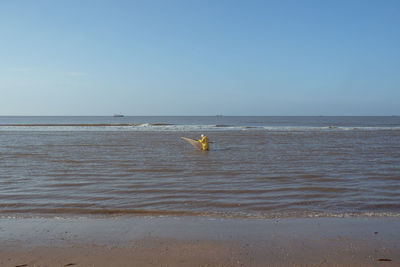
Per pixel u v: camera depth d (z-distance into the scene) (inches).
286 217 282.0
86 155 704.4
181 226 257.3
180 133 1457.9
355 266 187.3
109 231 245.4
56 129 1769.2
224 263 190.7
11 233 241.1
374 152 762.2
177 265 188.1
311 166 561.6
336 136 1291.8
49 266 187.3
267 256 200.2
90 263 190.9
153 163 595.5
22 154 716.7
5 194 365.1
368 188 393.7
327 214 290.4
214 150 807.7
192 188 394.9
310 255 201.5
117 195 362.0
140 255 201.6
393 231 244.1
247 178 457.1
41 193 370.3
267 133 1477.6
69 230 247.8
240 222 267.9
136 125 2343.8
